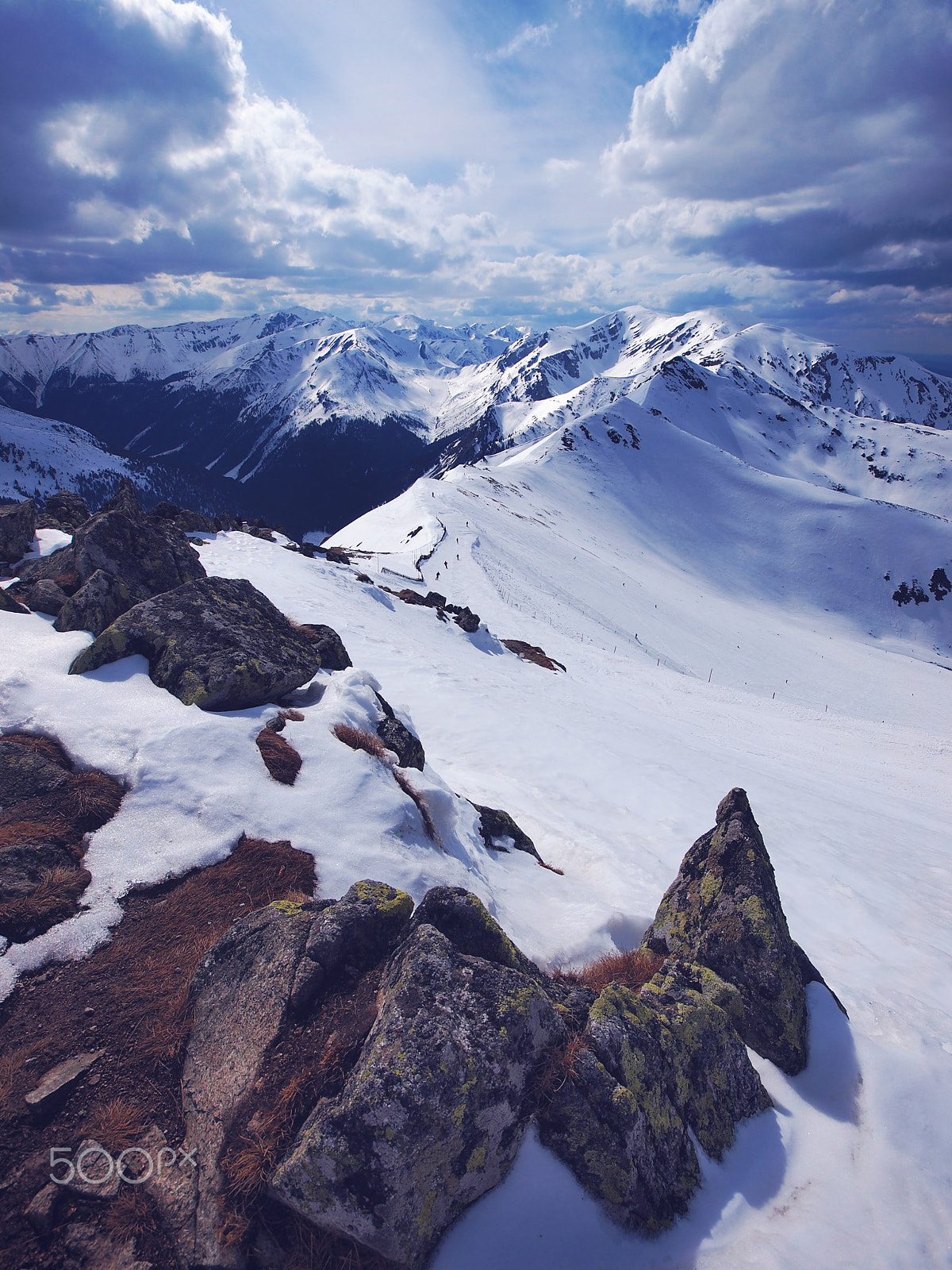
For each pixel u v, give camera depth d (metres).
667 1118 5.77
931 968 11.35
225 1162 4.80
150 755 9.47
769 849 16.88
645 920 10.59
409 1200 4.50
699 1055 6.56
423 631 35.03
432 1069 4.82
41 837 7.97
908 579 144.38
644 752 23.52
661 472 170.00
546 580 76.50
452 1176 4.72
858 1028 8.45
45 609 13.64
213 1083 5.37
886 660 97.38
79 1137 5.07
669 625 82.44
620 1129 5.25
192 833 8.53
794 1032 7.51
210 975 6.36
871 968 10.93
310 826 9.04
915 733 53.09
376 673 24.78
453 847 10.85
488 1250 4.66
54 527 26.64
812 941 11.83
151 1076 5.62
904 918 13.84
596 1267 4.77
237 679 11.37
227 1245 4.43
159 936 7.13
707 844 9.18
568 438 171.88
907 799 30.16
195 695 10.97
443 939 5.91
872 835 20.52
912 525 155.75
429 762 18.53
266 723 11.06
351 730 11.56
